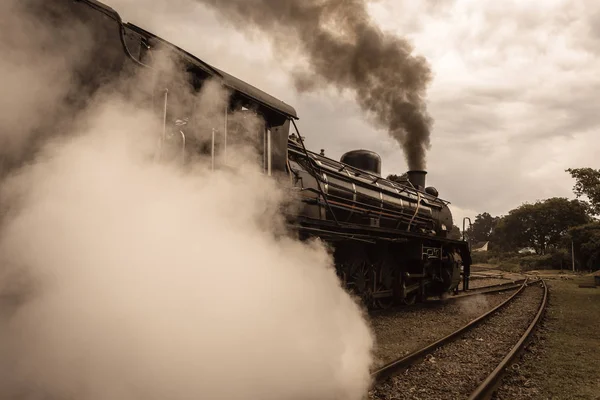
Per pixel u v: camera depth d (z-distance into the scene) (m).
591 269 40.72
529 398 4.68
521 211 79.50
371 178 10.44
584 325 9.41
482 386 4.59
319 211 7.88
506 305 12.45
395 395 4.48
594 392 4.96
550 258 51.19
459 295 14.39
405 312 10.00
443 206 14.42
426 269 12.32
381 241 9.86
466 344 6.93
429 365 5.57
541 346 7.14
